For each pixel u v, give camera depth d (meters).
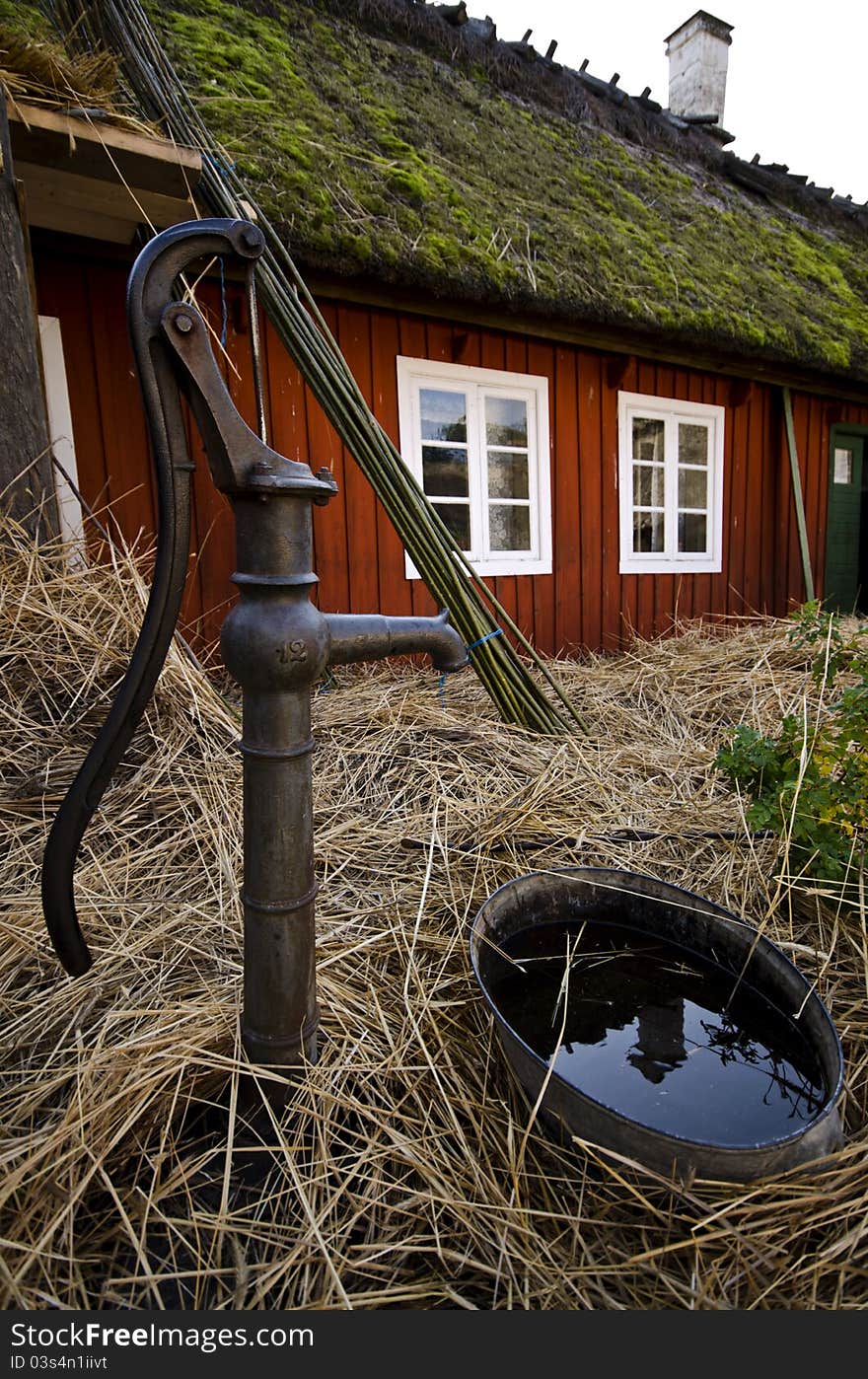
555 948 1.44
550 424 4.32
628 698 3.32
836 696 2.90
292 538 0.92
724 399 5.21
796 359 4.81
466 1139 1.06
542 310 3.67
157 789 1.77
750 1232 0.91
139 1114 1.00
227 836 1.68
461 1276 0.91
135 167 2.29
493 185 4.10
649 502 4.95
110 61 2.43
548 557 4.41
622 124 6.15
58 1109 1.01
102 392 3.04
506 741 2.46
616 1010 1.28
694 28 7.50
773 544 5.77
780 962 1.21
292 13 4.27
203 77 3.25
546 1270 0.89
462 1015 1.28
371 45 4.60
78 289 2.96
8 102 2.00
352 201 3.13
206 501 3.29
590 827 1.95
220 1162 1.00
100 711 1.88
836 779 1.74
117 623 1.99
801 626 2.58
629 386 4.65
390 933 1.45
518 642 4.34
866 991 1.39
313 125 3.44
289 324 2.62
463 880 1.68
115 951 1.32
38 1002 1.21
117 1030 1.16
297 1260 0.87
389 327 3.67
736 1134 1.02
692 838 1.95
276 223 2.82
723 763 1.82
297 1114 1.05
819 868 1.63
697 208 5.70
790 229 6.63
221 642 0.93
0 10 2.59
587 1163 0.97
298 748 0.95
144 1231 0.87
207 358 0.85
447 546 2.69
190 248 0.86
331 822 1.89
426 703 2.79
